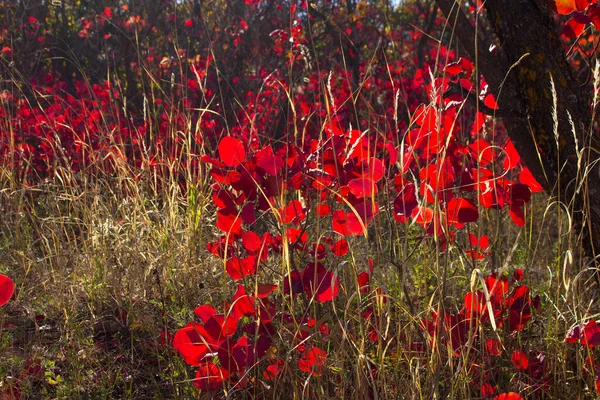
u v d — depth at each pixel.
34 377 2.41
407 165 2.16
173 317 2.76
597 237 2.42
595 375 2.13
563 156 2.45
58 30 12.19
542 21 2.46
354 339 2.21
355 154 2.27
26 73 9.79
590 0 2.29
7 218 4.01
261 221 3.13
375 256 2.81
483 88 2.73
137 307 2.95
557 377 2.27
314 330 2.12
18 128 5.59
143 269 3.05
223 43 10.80
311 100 5.96
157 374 2.46
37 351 2.58
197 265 3.05
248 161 2.22
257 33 10.79
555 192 2.52
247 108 5.96
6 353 2.56
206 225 3.28
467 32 2.62
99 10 12.09
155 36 11.76
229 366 2.07
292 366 2.16
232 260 2.23
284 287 2.14
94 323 2.79
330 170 2.25
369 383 2.07
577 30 2.49
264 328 2.16
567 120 2.42
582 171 2.41
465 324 2.22
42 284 3.12
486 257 2.98
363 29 10.86
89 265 3.20
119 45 11.05
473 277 1.88
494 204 2.33
